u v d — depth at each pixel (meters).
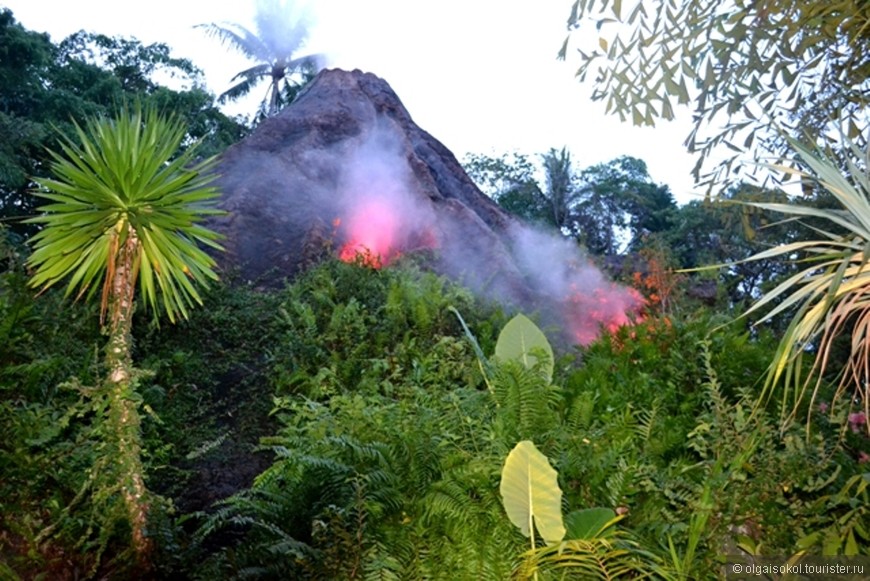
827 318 3.17
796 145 3.30
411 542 3.45
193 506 5.69
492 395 4.36
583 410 4.40
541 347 4.74
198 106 27.80
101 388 4.26
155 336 8.51
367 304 10.06
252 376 8.15
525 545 3.26
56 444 5.05
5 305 6.39
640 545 3.18
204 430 6.81
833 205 5.00
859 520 3.15
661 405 5.41
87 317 7.35
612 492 3.43
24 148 17.80
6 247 7.51
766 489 3.36
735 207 5.07
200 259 4.78
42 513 4.44
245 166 16.28
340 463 3.89
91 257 4.54
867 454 4.39
